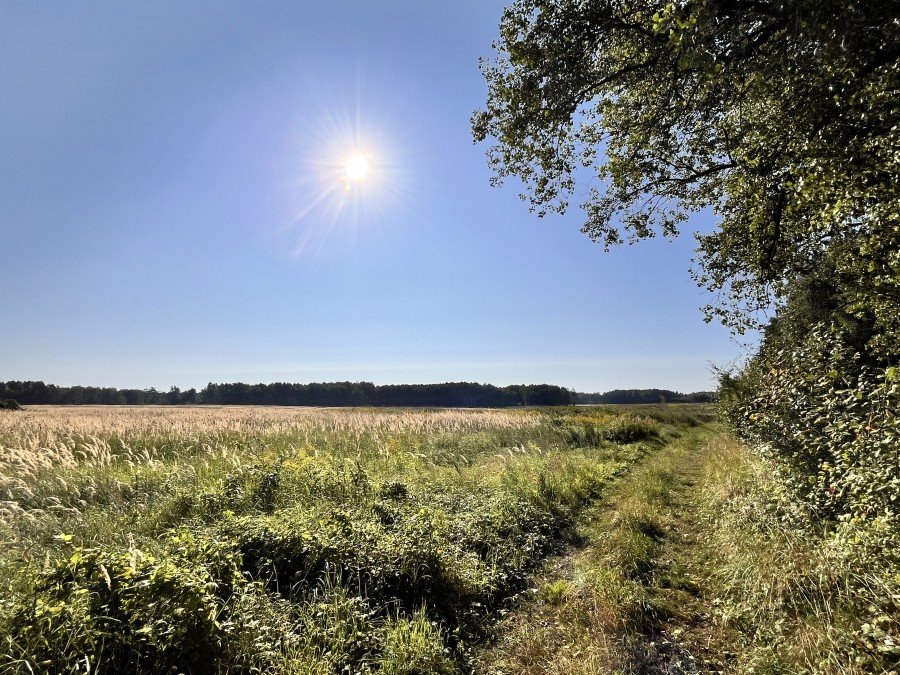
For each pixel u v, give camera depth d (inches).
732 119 280.8
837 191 188.4
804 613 142.9
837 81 171.2
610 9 258.4
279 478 320.8
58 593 127.4
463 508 290.4
